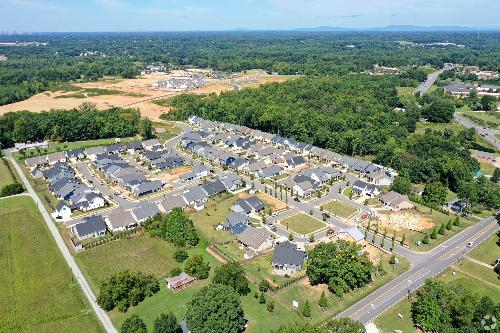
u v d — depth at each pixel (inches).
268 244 4416.8
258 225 4913.9
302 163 7071.9
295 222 5009.8
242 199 5305.1
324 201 5615.2
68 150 7386.8
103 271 3991.1
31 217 5088.6
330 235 4667.8
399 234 4744.1
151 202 5556.1
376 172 6348.4
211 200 5615.2
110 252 4328.3
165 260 4200.3
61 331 3218.5
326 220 5049.2
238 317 3117.6
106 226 4884.4
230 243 4530.0
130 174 6210.6
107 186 6107.3
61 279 3853.3
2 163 7042.3
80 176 6481.3
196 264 3922.2
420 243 4520.2
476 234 4758.9
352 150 7677.2
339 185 6186.0
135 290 3533.5
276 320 3339.1
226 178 6063.0
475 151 7854.3
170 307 3486.7
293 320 3341.5
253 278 3887.8
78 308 3467.0
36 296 3622.0
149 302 3558.1
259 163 6766.7
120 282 3521.2
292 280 3794.3
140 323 3134.8
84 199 5383.9
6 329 3233.3
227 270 3686.0
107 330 3218.5
